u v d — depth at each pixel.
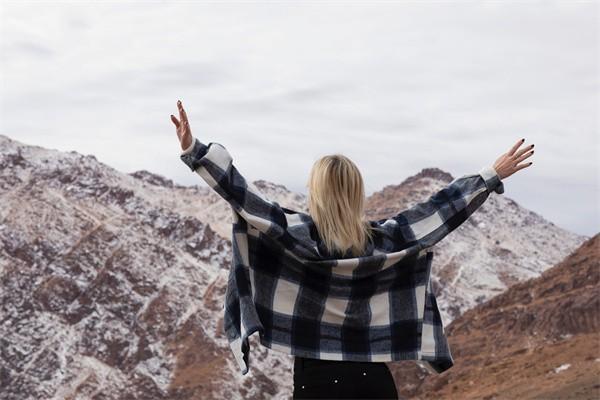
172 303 92.38
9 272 93.00
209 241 103.50
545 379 51.41
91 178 110.38
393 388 3.68
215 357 84.50
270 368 80.00
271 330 3.62
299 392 3.63
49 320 89.94
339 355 3.62
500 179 4.08
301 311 3.65
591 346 54.56
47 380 83.50
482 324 68.31
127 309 92.19
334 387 3.60
